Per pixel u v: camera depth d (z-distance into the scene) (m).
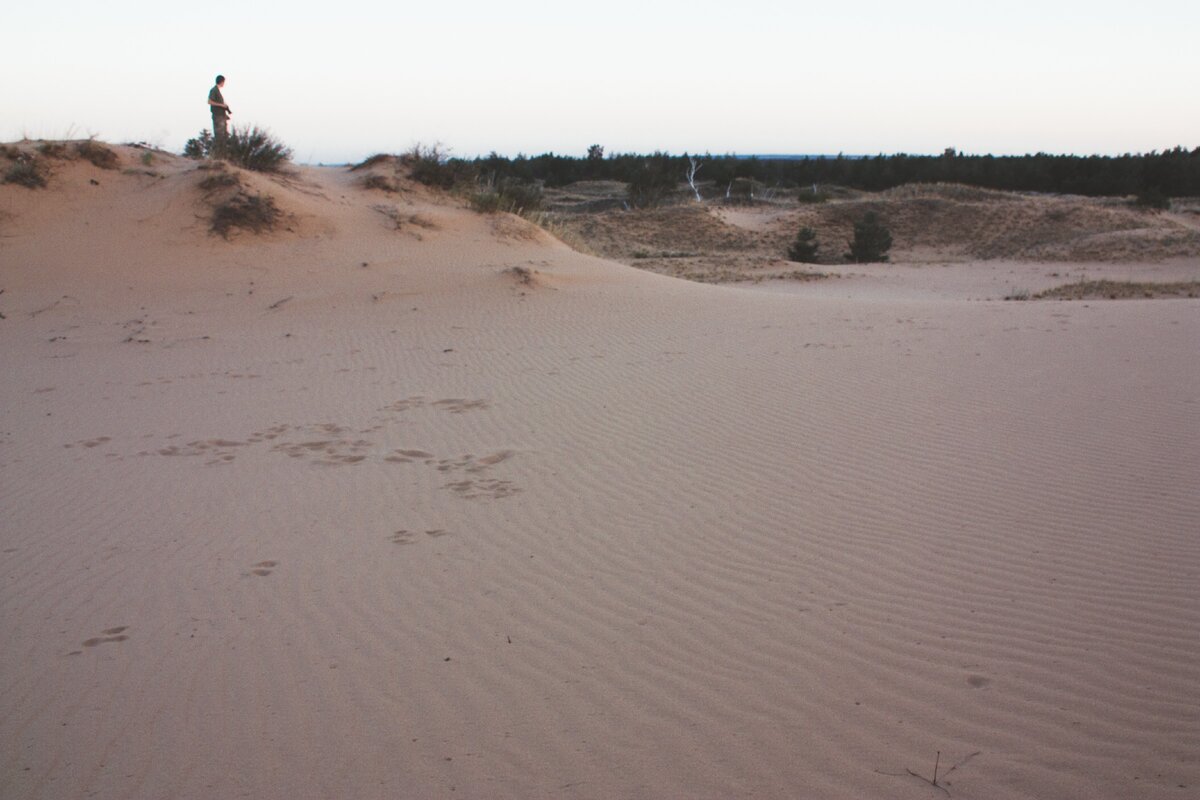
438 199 25.53
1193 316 14.48
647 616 5.20
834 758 3.79
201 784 3.79
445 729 4.13
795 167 86.88
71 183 21.72
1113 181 71.19
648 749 3.91
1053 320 14.71
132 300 17.42
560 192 79.69
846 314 16.27
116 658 4.91
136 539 6.70
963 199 58.44
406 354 13.77
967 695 4.22
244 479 8.05
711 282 34.41
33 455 8.98
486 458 8.48
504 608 5.38
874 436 8.62
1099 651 4.55
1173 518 6.23
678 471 7.89
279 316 16.58
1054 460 7.63
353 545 6.45
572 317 16.31
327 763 3.90
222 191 21.34
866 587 5.46
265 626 5.24
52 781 3.85
